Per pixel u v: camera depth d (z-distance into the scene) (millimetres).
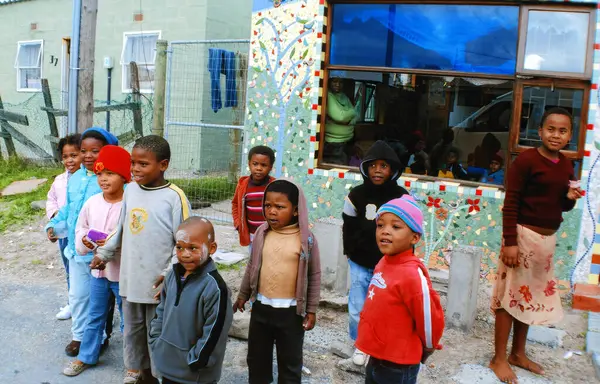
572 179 3918
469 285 4738
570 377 4086
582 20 5605
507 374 3971
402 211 2895
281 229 3482
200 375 3070
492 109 6062
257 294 3492
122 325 4254
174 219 3549
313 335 4684
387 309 2916
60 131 13430
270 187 3402
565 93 5703
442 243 6113
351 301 4078
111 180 3891
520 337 4172
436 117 6348
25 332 4668
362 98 6594
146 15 12781
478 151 6168
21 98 15398
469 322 4781
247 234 4836
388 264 2998
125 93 13273
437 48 6258
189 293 3078
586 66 5590
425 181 6207
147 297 3533
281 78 6809
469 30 6094
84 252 3928
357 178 6406
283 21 6742
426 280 2877
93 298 3945
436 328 2848
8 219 7926
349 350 4309
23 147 12969
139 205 3551
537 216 3871
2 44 15719
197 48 12172
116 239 3662
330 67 6645
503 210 3938
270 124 6934
